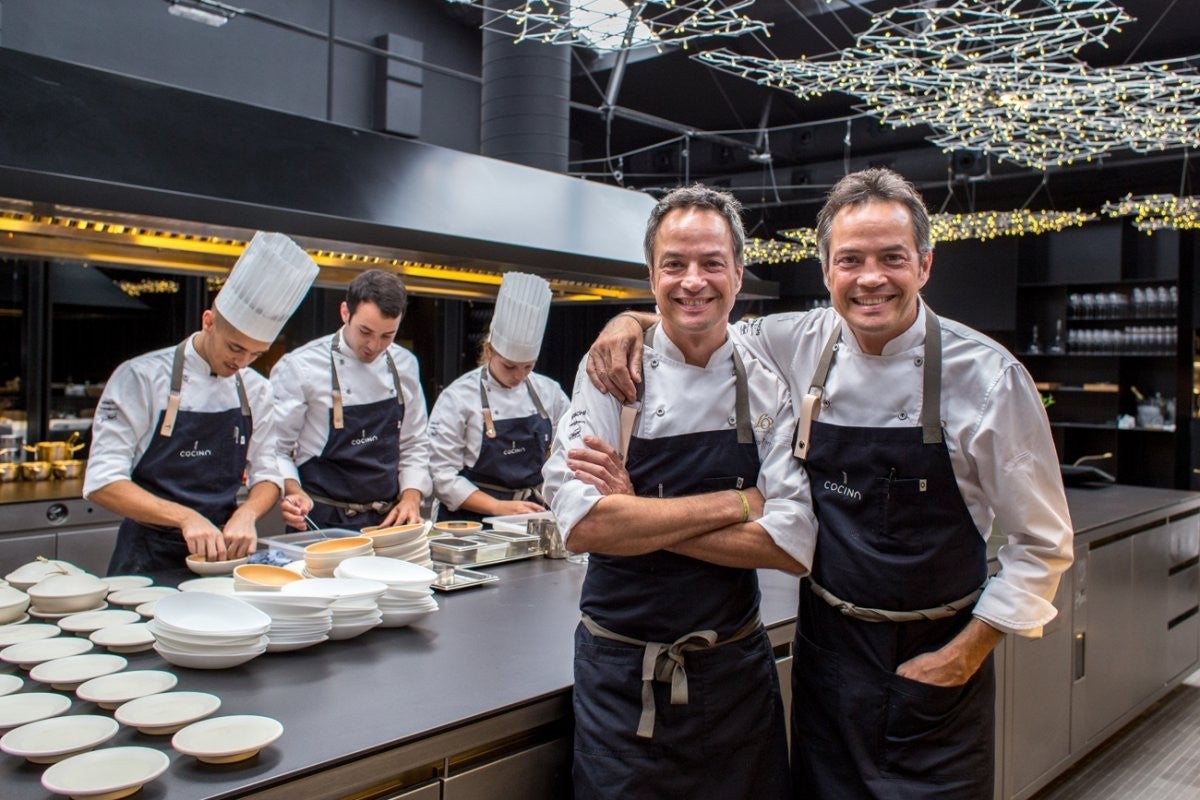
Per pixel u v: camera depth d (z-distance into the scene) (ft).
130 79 10.01
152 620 5.85
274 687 5.32
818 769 5.78
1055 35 10.68
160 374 8.20
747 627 5.61
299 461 10.29
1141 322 28.73
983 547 5.58
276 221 9.54
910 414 5.38
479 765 5.29
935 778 5.36
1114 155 23.02
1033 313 29.91
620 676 5.34
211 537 7.27
